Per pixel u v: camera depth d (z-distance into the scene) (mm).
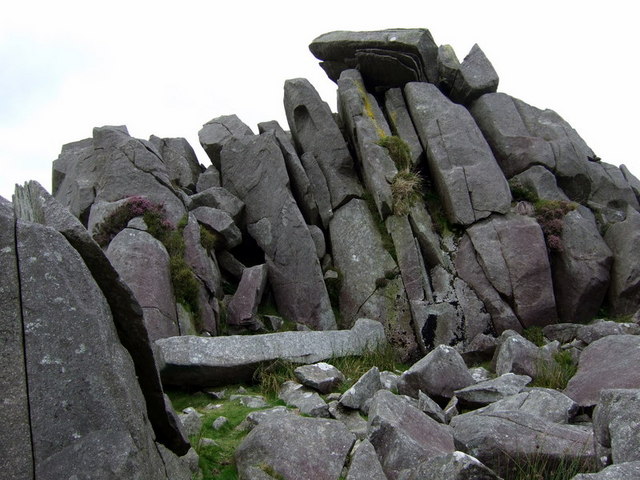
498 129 15656
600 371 9195
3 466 4473
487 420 7047
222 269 14148
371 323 12219
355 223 14453
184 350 10055
